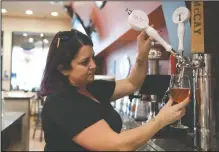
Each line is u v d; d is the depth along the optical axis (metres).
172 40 1.11
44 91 0.80
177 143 0.86
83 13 1.58
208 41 1.01
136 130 0.65
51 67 0.78
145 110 1.10
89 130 0.65
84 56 0.75
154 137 0.87
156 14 1.22
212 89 0.93
